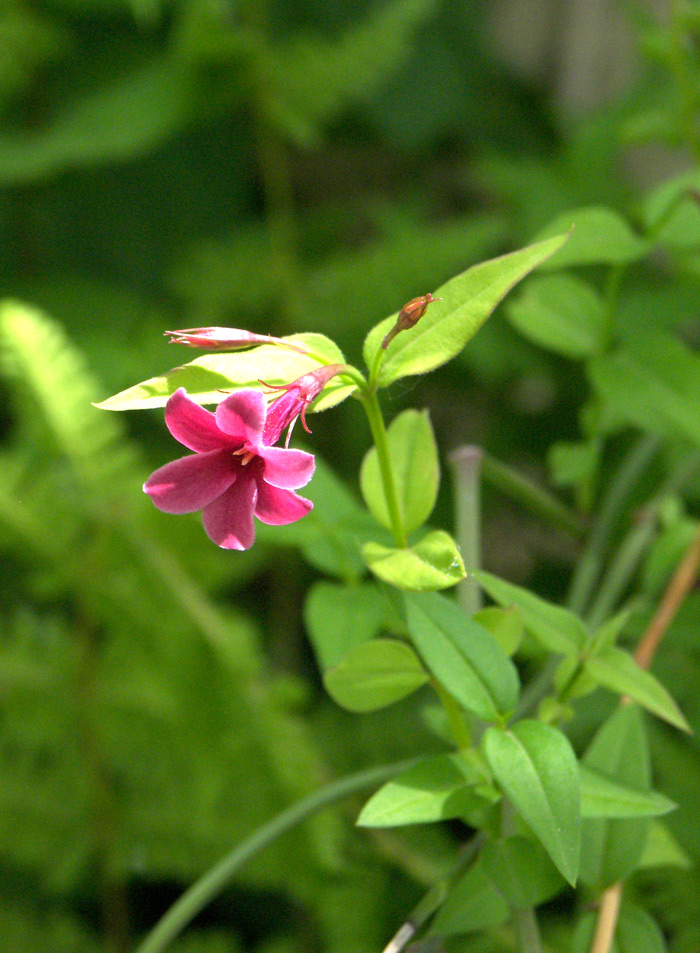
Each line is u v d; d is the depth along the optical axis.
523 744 0.35
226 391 0.34
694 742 0.46
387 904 0.53
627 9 0.55
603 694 0.43
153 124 0.66
